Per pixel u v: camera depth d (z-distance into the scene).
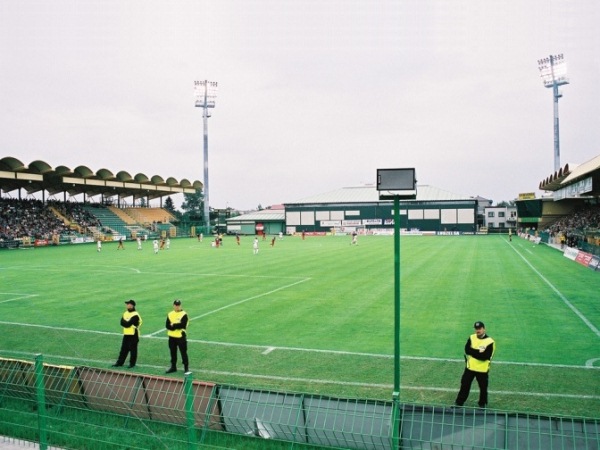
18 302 21.20
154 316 18.00
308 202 103.69
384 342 13.78
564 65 78.62
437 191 101.00
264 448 7.54
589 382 10.38
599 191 35.09
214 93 95.31
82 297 22.31
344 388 10.27
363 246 56.44
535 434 6.54
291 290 23.27
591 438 6.16
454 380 10.66
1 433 8.50
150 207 101.69
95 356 13.16
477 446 6.42
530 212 75.88
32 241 62.44
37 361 7.79
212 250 53.09
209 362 12.29
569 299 19.91
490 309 18.09
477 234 91.75
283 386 10.45
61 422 8.77
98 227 78.56
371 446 7.08
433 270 30.28
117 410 8.91
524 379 10.60
